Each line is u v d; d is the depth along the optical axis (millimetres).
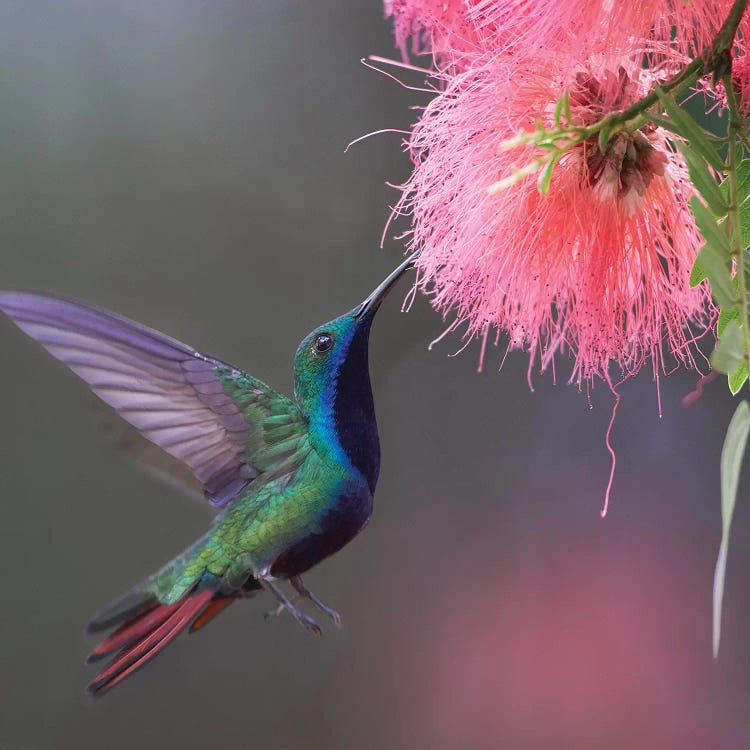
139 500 10172
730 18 3928
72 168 10172
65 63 10227
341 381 5723
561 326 4852
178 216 10227
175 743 9938
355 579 10367
